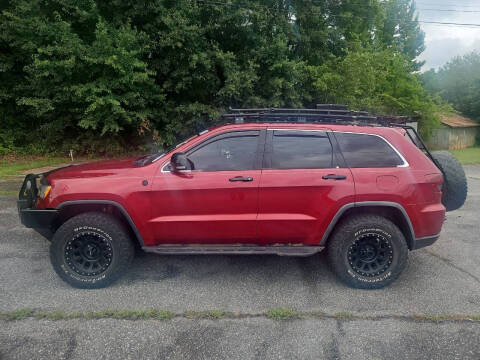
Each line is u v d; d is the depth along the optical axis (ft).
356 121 12.01
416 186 10.80
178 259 13.30
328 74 49.88
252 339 8.30
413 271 12.28
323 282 11.43
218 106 46.39
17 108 47.29
